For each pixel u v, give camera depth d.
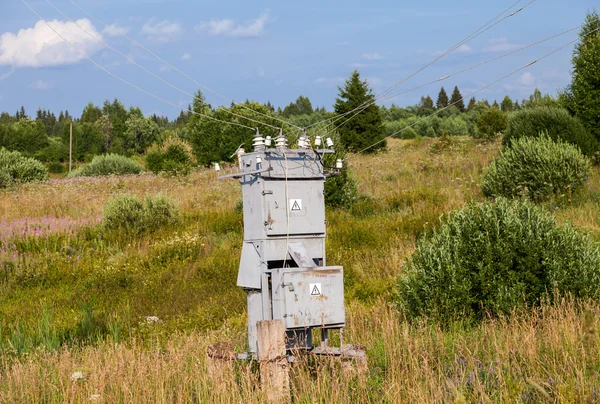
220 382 7.00
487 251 10.65
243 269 7.60
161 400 7.03
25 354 10.52
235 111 50.16
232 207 26.03
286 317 6.76
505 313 10.12
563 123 26.08
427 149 39.09
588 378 6.58
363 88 47.22
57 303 15.65
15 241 21.42
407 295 11.18
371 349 8.87
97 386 7.61
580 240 11.17
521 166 21.83
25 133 120.25
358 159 36.72
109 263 19.36
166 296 15.62
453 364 7.61
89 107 170.88
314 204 7.39
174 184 34.88
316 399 6.41
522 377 6.75
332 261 17.08
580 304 9.46
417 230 19.05
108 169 46.88
